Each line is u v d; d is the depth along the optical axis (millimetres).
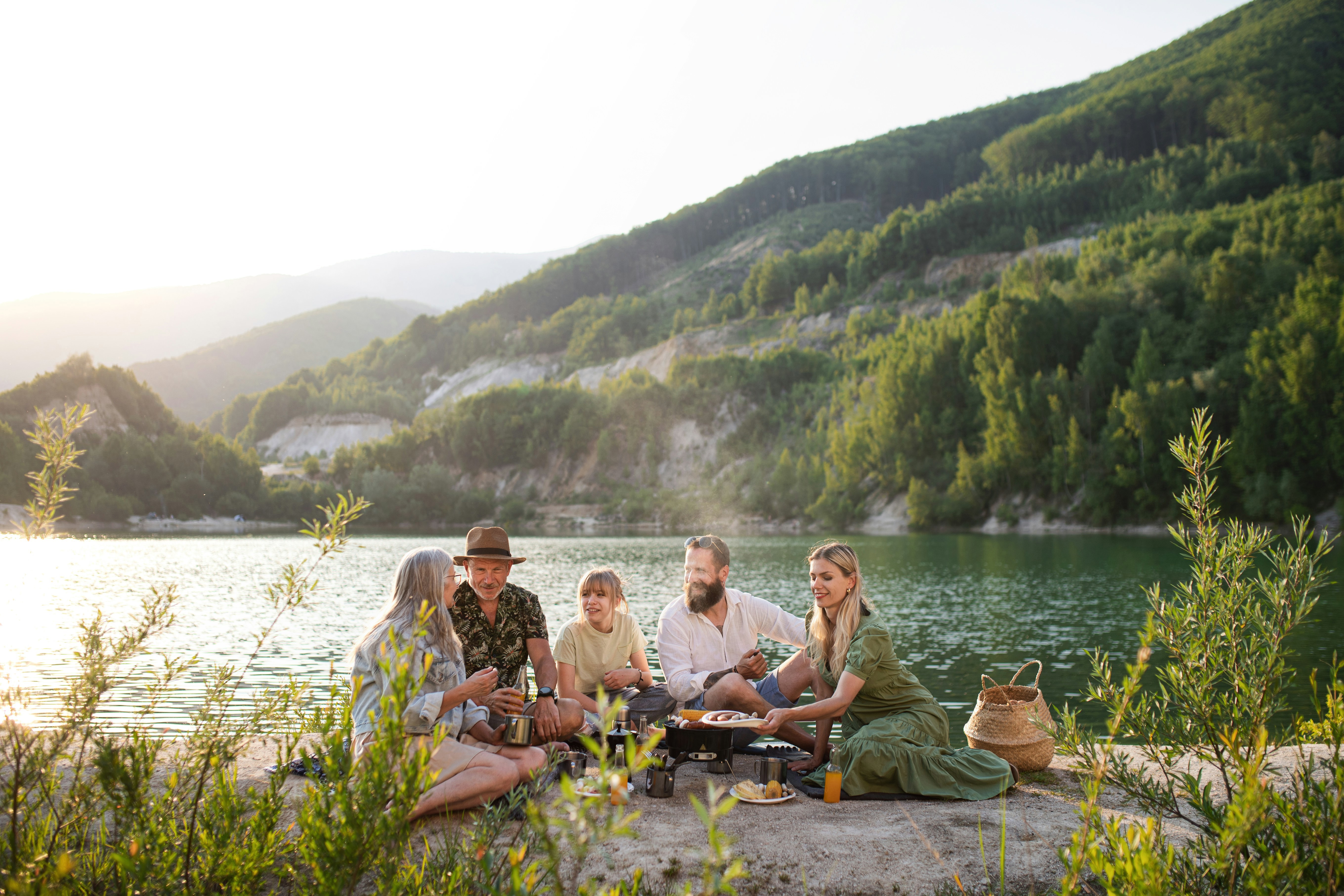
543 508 142875
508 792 4293
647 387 152375
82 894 2855
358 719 4090
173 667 3312
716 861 1887
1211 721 3301
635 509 126625
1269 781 2893
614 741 4906
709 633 6398
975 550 52938
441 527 132750
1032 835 4184
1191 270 95000
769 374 149000
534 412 160750
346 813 2451
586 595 6133
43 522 2990
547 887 2650
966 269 186250
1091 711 11312
